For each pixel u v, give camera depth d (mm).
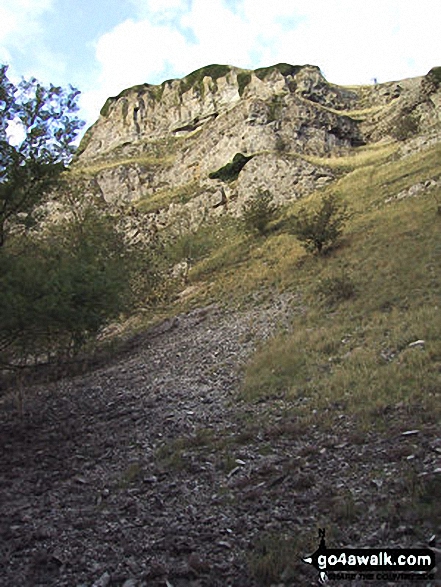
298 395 10492
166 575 4609
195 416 10750
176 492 6715
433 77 47438
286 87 64750
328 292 17422
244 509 5875
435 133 35781
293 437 8211
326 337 13742
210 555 4906
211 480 7008
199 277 29422
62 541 5594
